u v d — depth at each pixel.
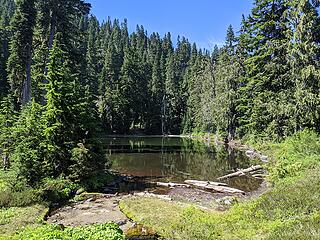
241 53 46.09
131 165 29.58
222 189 19.61
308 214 10.84
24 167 17.73
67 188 18.50
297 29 27.48
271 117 31.34
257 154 32.62
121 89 73.00
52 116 20.19
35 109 20.62
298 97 26.67
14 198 15.80
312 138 22.66
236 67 46.16
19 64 35.69
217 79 55.19
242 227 11.42
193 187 20.86
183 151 40.62
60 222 13.90
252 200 15.52
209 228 11.81
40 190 16.98
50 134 19.70
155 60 91.19
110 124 71.56
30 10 33.41
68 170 20.02
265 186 19.92
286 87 30.86
